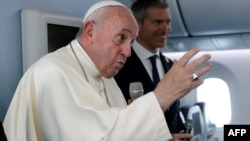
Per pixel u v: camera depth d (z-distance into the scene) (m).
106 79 1.32
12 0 1.38
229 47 3.54
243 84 3.87
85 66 1.16
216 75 3.97
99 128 0.99
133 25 1.10
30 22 1.38
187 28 3.13
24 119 1.05
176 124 1.79
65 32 1.57
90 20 1.12
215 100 3.99
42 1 1.55
